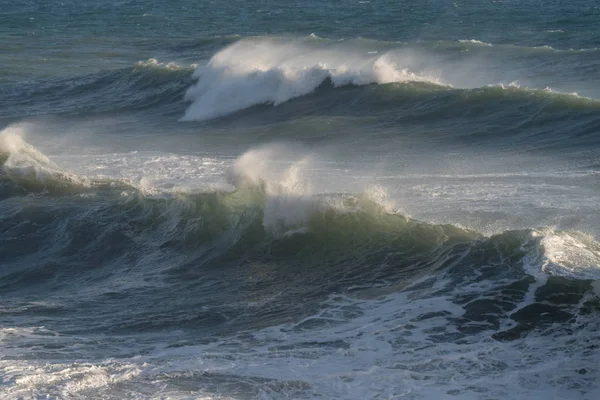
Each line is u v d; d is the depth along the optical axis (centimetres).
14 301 4350
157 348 3491
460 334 3431
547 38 16612
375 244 4594
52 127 9331
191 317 3925
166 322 3872
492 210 5031
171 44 16538
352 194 5034
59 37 18400
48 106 10600
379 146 7388
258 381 3073
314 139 7838
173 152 7431
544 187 5534
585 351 3192
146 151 7494
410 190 5619
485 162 6500
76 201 5709
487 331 3438
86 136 8612
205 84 10394
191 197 5378
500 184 5678
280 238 4834
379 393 2944
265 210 5028
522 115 7881
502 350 3247
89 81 11581
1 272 4906
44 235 5312
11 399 2925
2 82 12244
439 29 19062
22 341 3622
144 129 9081
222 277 4534
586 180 5666
